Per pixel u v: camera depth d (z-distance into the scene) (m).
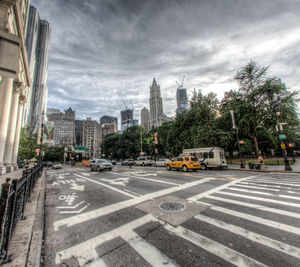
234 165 24.20
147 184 9.25
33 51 114.19
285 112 24.19
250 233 3.48
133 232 3.62
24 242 3.13
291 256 2.68
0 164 13.41
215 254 2.79
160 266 2.51
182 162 17.09
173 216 4.43
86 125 148.50
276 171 15.18
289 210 4.74
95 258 2.75
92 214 4.81
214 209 4.92
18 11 13.98
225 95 31.45
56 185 10.18
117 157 68.88
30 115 104.75
